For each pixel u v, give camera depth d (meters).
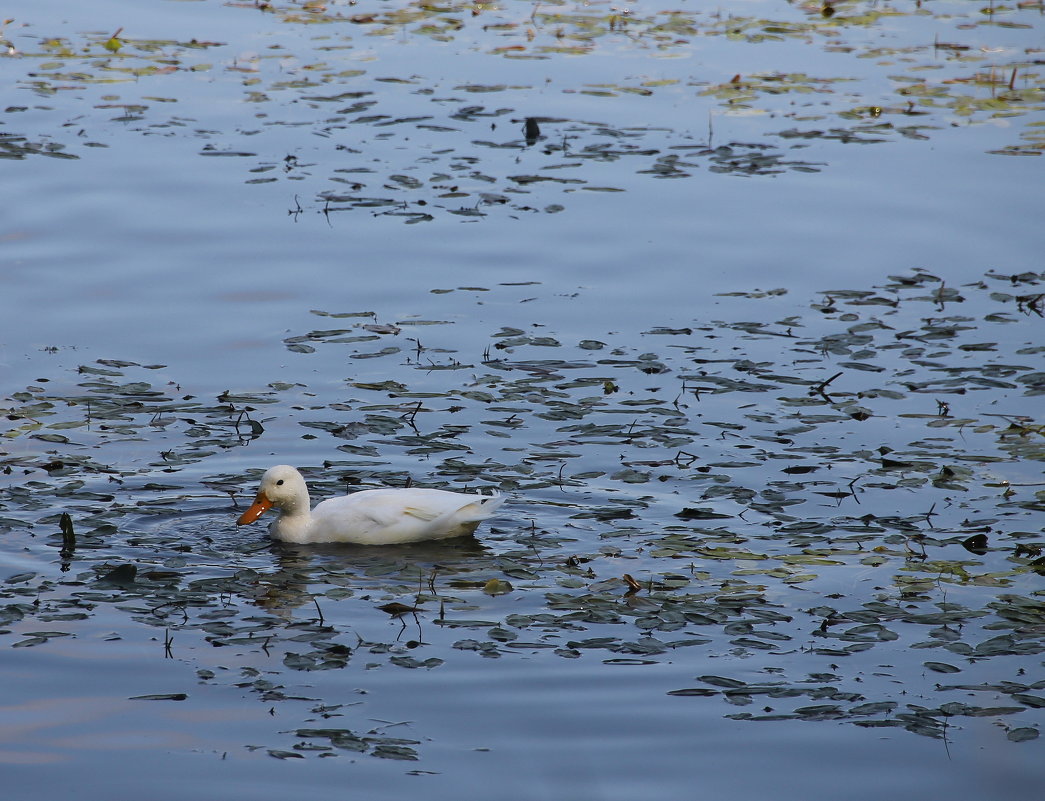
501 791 8.79
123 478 13.66
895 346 17.27
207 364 16.62
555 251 20.28
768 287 19.27
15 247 19.67
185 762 9.05
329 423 15.05
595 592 11.59
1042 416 15.27
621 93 26.61
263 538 12.84
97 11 30.80
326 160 23.27
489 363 16.78
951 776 9.05
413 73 27.50
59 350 16.83
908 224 21.23
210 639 10.70
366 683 10.10
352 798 8.68
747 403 15.68
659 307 18.62
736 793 8.86
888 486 13.68
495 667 10.35
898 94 26.83
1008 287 19.09
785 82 27.23
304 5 31.69
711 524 12.92
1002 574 11.91
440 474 13.91
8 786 8.77
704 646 10.73
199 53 28.22
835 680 10.23
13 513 12.75
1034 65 28.22
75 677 10.08
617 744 9.38
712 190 22.52
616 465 14.14
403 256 19.98
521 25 30.78
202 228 20.59
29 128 23.88
